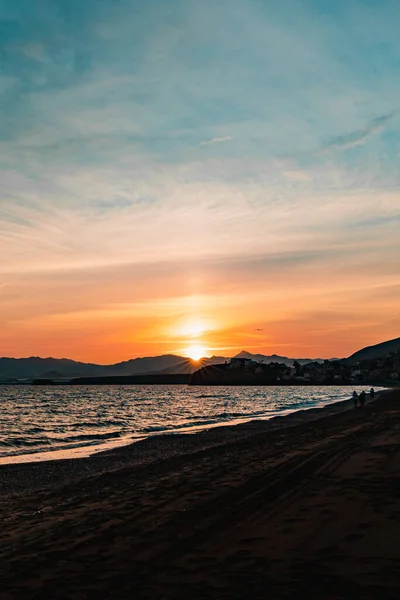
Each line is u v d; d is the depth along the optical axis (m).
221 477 15.14
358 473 14.34
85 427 47.50
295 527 9.05
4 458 25.77
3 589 6.80
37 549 8.58
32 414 68.25
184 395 153.12
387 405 61.66
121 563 7.66
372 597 5.94
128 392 184.75
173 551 8.10
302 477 14.16
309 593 6.16
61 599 6.39
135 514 10.88
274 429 36.94
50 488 16.19
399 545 7.73
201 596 6.26
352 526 8.89
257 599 6.07
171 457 21.89
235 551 7.91
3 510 12.72
